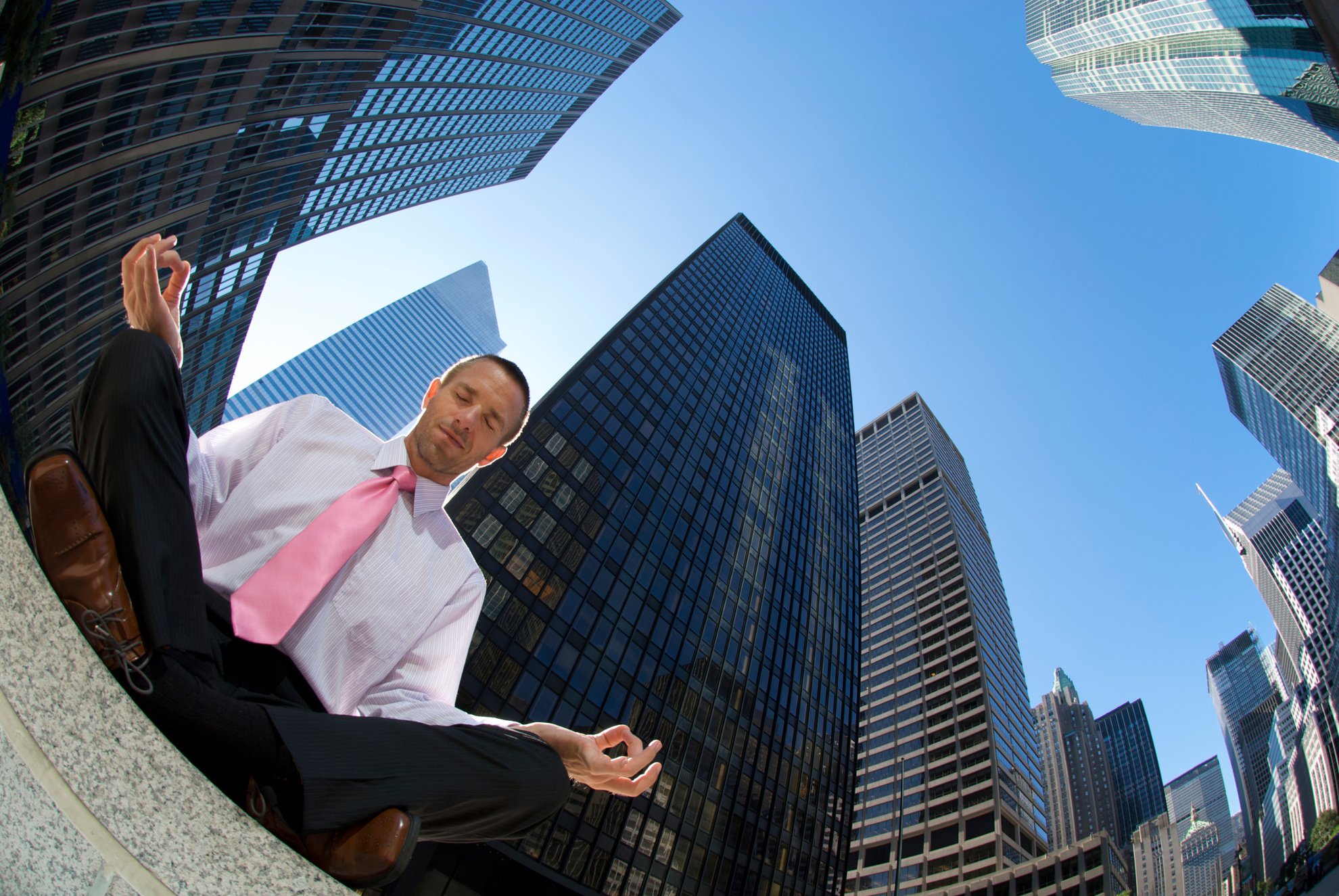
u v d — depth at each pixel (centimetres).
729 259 10219
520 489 4534
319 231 8175
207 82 4253
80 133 2855
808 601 6894
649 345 6831
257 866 128
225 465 208
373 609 218
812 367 10525
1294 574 19462
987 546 15575
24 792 119
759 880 4691
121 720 125
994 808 8819
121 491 139
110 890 120
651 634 4734
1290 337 15988
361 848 144
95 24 2700
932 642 11700
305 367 17025
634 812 4034
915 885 8988
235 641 183
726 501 6372
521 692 3784
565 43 10088
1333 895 2166
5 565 118
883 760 10844
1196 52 12581
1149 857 18850
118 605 132
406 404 18800
